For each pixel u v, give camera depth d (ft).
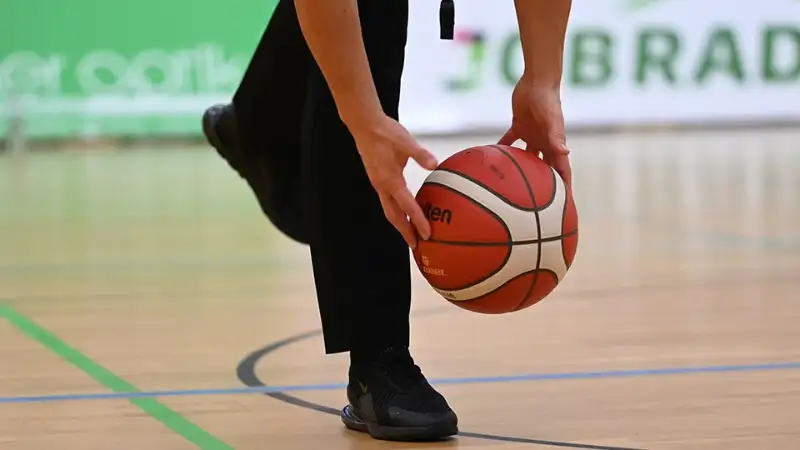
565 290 26.89
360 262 14.12
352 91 12.30
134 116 82.48
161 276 29.73
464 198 12.89
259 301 25.49
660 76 92.07
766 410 15.05
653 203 50.78
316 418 14.99
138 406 15.70
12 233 40.63
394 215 12.90
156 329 22.00
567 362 18.53
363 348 14.17
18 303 25.35
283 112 15.92
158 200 53.36
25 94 79.97
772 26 93.30
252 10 83.10
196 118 83.51
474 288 13.03
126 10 81.05
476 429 14.24
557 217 13.14
